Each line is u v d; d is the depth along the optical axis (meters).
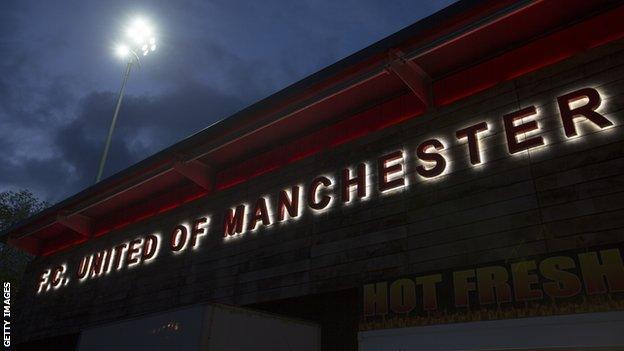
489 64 10.52
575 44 9.42
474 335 8.13
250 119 13.08
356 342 10.54
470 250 8.89
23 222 20.05
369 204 10.92
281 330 9.15
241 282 12.52
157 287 14.70
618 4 9.18
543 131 9.00
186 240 14.80
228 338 8.00
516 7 8.65
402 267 9.66
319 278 10.93
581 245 7.69
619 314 6.89
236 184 14.52
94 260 17.88
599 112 8.48
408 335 8.90
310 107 12.40
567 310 7.36
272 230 12.59
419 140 10.80
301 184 12.67
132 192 16.95
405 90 11.72
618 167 7.86
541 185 8.58
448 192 9.74
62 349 18.19
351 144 12.13
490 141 9.64
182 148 14.49
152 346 8.37
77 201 18.12
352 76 11.20
